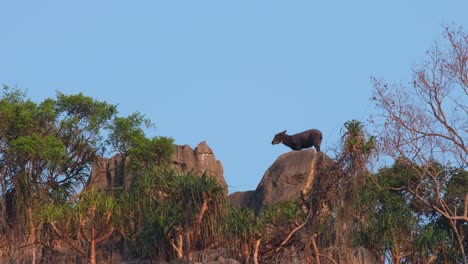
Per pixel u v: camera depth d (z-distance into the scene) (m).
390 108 100.00
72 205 102.62
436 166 109.56
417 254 101.06
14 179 107.88
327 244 95.75
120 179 116.38
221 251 94.50
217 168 119.06
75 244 98.12
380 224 100.19
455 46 101.44
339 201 93.06
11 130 113.12
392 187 108.75
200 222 94.50
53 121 115.62
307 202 94.69
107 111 118.44
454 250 102.19
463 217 100.50
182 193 95.19
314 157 113.56
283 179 112.88
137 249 96.81
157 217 96.06
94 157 115.94
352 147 92.31
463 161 100.94
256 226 94.69
